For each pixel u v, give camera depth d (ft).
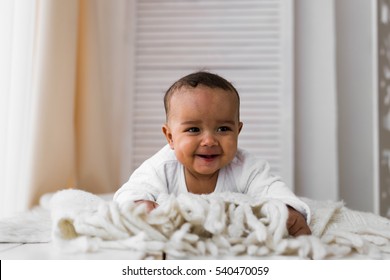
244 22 6.68
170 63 6.74
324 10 6.71
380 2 5.48
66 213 2.60
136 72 6.79
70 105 5.49
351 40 6.75
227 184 3.42
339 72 6.75
